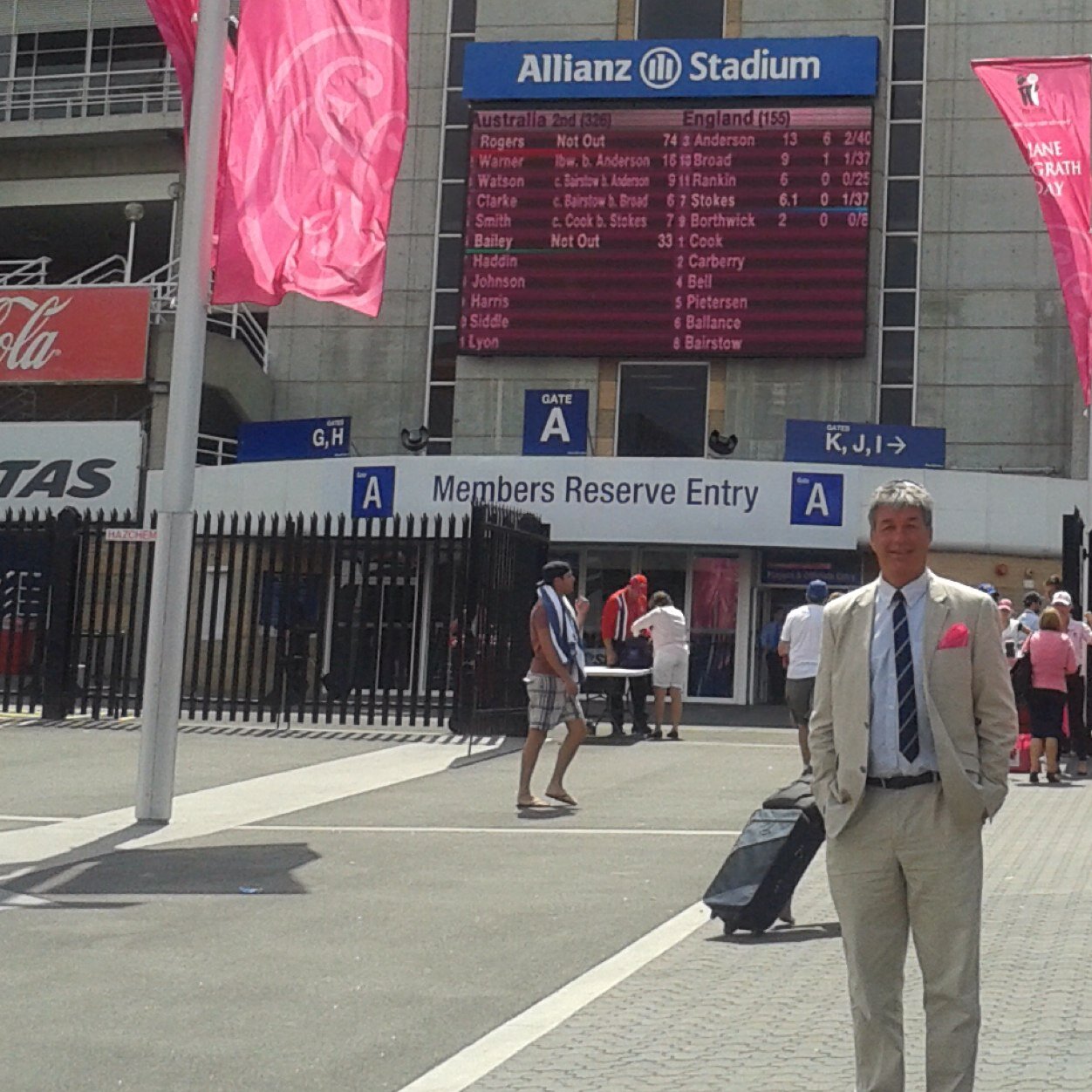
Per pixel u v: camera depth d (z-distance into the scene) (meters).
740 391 32.78
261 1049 6.61
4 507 32.72
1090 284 22.45
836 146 32.34
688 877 10.71
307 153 13.92
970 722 5.22
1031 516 28.75
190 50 13.75
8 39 39.22
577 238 32.94
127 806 14.15
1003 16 33.50
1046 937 8.73
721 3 33.91
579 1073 6.25
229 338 33.59
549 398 30.11
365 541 21.00
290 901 9.85
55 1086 6.08
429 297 34.66
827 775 5.35
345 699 21.03
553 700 14.17
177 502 13.34
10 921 9.25
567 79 33.09
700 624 30.20
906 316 33.28
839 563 29.83
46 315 33.88
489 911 9.57
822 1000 7.45
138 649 30.06
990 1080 6.02
